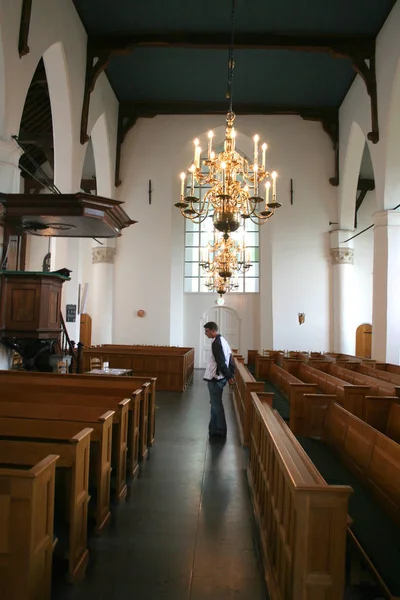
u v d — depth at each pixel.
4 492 2.38
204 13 12.23
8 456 3.19
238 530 3.74
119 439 4.39
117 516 3.99
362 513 3.12
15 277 7.38
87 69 12.95
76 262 12.28
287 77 15.40
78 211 7.23
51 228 8.18
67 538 3.41
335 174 17.42
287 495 2.59
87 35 12.97
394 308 12.30
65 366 8.46
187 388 12.42
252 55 14.14
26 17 8.41
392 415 4.94
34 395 5.06
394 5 11.80
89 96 12.82
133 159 17.41
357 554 2.85
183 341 19.05
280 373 9.46
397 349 12.25
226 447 6.33
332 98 16.75
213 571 3.11
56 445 3.12
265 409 4.36
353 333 17.16
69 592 2.83
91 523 3.85
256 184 8.17
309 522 2.21
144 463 5.56
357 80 15.01
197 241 19.45
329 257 17.36
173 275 18.02
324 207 17.44
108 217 7.70
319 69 14.91
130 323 16.98
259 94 16.50
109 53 12.98
